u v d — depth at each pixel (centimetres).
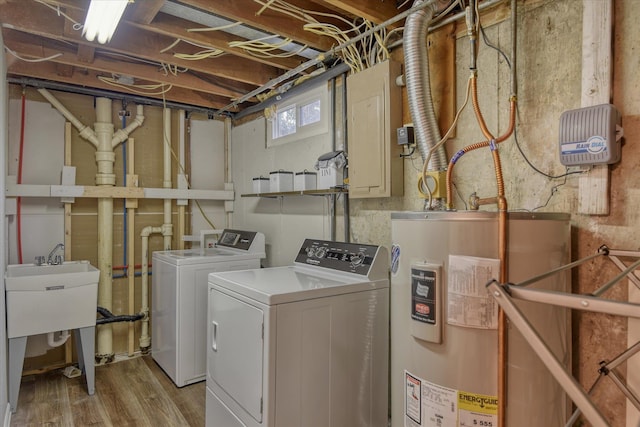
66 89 309
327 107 274
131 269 350
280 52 261
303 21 225
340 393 178
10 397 243
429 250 126
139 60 280
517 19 162
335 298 177
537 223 120
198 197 379
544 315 120
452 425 121
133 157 351
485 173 174
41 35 225
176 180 375
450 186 142
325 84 275
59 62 262
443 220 123
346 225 252
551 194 151
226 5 196
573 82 146
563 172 148
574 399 71
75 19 201
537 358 117
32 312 249
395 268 141
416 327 128
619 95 132
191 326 281
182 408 250
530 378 116
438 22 190
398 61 219
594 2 135
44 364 310
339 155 242
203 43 229
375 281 193
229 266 296
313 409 168
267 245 342
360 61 230
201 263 285
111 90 325
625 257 130
